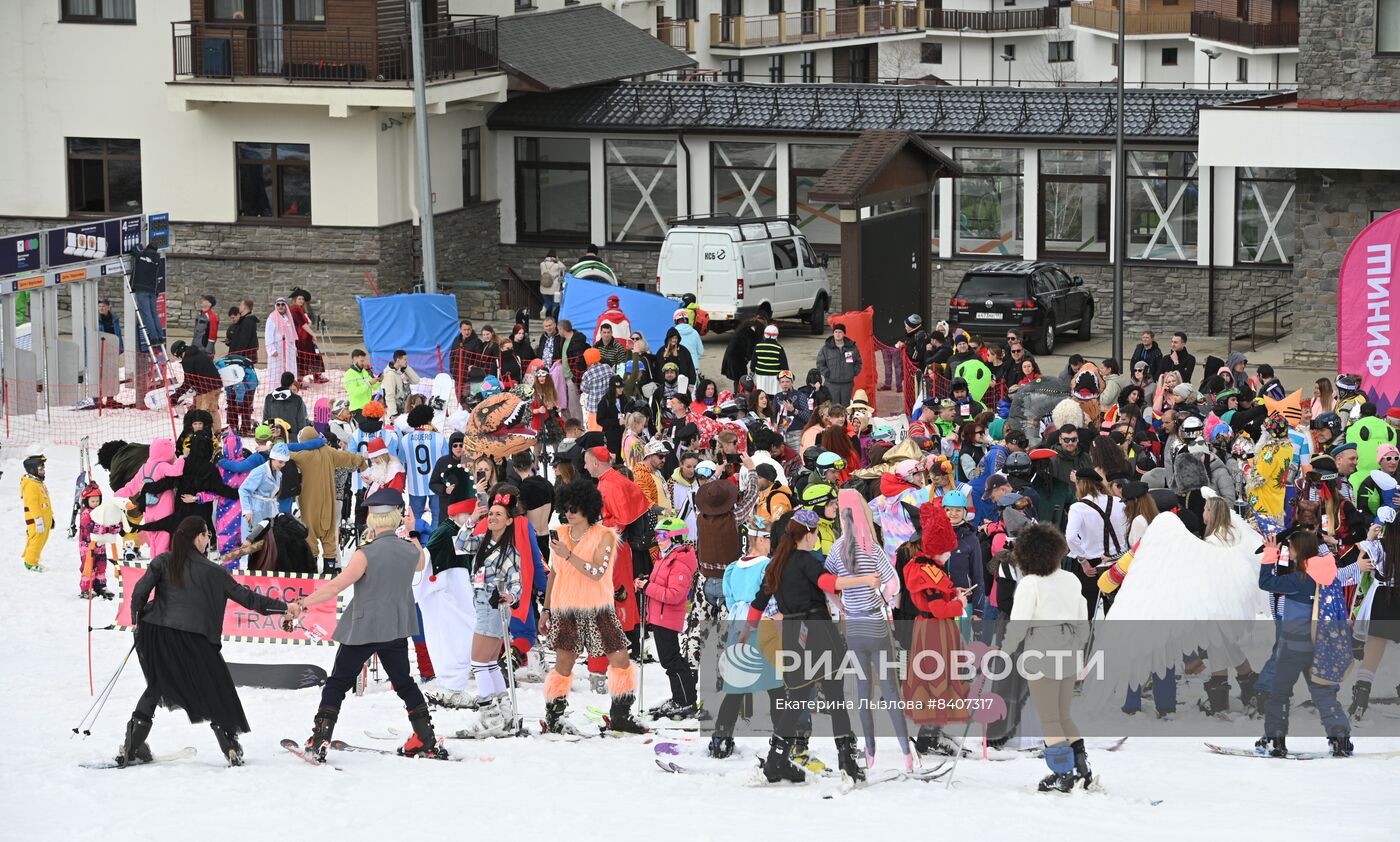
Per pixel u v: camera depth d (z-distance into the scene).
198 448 25.64
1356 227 53.09
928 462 23.59
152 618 18.31
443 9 62.44
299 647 25.30
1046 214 63.03
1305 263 53.97
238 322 47.56
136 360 46.84
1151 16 122.94
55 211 63.09
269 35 59.81
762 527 18.31
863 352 44.81
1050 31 132.12
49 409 44.19
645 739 20.23
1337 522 21.91
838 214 65.25
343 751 19.42
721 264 58.31
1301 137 52.00
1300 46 53.06
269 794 17.08
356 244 60.91
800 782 17.81
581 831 15.57
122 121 62.03
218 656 18.48
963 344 42.16
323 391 48.12
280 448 27.08
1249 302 60.66
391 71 59.50
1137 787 17.58
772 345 42.00
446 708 22.03
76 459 40.88
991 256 63.84
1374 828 15.23
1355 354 37.72
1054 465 24.75
